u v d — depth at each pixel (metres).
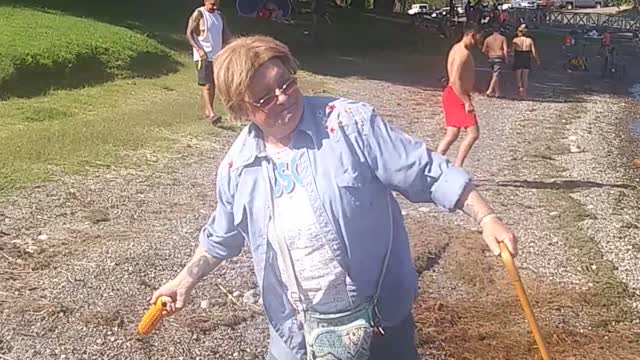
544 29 48.41
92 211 7.85
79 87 14.40
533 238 8.18
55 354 5.13
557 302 6.52
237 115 3.02
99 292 6.01
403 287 3.10
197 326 5.57
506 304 6.40
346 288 3.01
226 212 3.21
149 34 19.55
